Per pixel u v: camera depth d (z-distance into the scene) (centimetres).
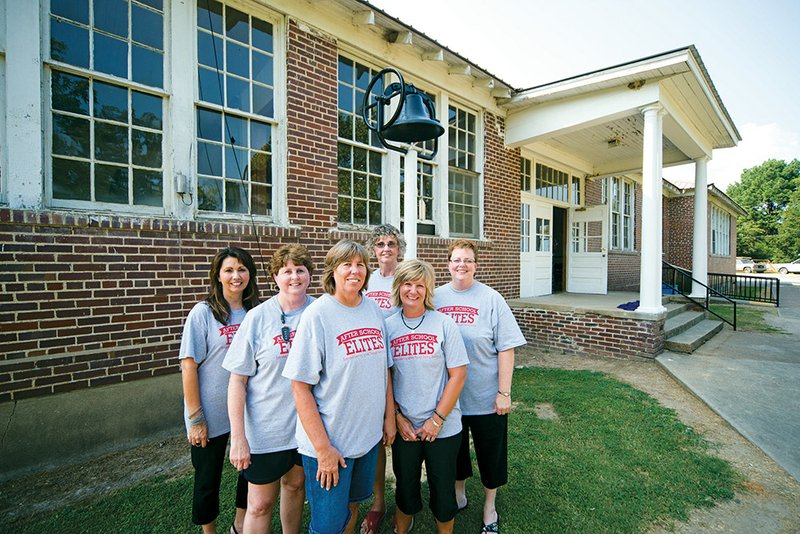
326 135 487
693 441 349
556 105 708
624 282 1259
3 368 299
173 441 366
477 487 289
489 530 237
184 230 377
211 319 217
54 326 318
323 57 485
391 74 572
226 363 196
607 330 641
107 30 355
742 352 628
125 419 351
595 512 257
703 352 629
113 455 341
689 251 1661
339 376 183
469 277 251
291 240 454
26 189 314
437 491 209
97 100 352
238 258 222
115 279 345
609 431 367
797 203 5384
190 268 383
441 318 216
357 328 191
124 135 364
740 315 1034
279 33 457
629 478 294
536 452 332
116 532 245
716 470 302
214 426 213
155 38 380
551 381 511
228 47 424
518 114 752
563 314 688
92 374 334
